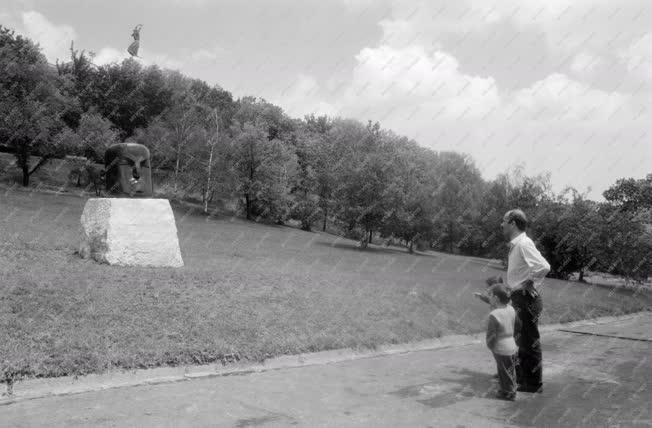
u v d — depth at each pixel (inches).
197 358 277.7
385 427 203.8
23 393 215.0
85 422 189.6
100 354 254.8
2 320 274.2
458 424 212.5
